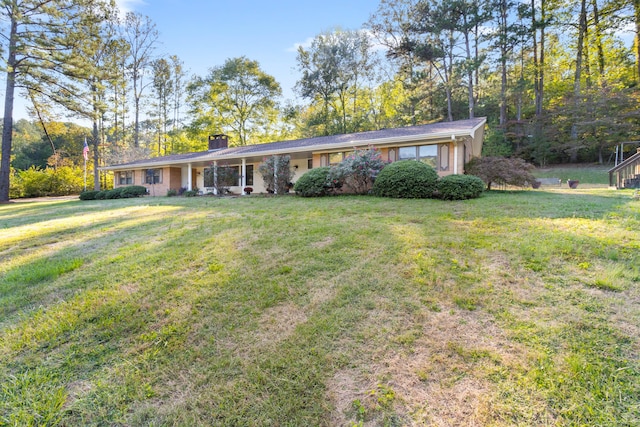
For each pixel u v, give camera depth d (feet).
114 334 8.31
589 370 5.97
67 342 8.08
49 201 55.72
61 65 55.57
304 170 47.34
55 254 15.26
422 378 6.13
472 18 66.33
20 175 76.28
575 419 5.10
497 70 70.95
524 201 23.13
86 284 11.45
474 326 7.59
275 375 6.50
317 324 8.09
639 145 56.85
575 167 63.82
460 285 9.53
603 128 58.90
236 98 97.96
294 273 11.15
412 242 13.43
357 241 14.02
